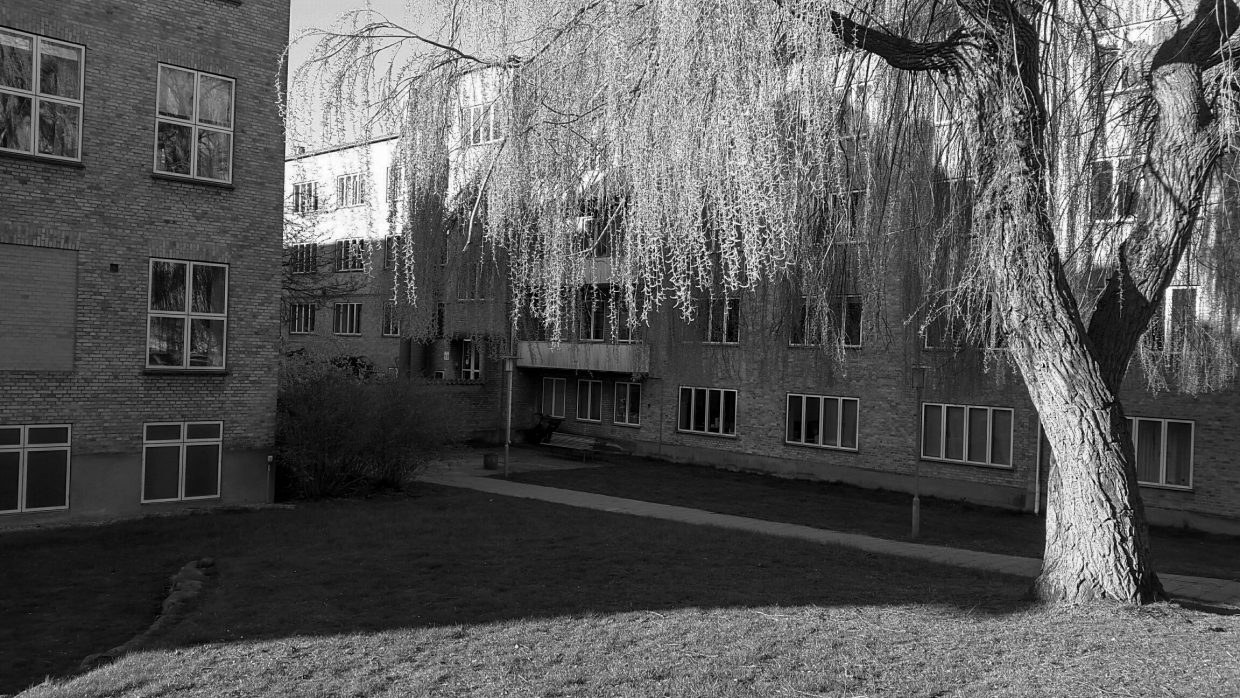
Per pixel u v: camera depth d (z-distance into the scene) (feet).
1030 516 69.10
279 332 57.77
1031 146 25.68
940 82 31.55
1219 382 55.67
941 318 48.32
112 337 50.62
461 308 46.24
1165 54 29.30
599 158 23.65
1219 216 48.34
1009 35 25.30
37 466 48.11
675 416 99.04
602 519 53.93
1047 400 27.37
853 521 62.28
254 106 56.03
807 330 38.32
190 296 53.83
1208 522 61.82
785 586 33.53
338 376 65.21
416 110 24.52
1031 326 26.73
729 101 19.56
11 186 47.01
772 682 20.62
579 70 23.90
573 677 21.26
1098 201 35.47
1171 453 63.98
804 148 21.21
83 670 23.25
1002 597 30.17
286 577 35.01
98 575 36.22
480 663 22.59
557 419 111.96
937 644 23.58
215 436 54.95
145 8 51.55
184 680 21.25
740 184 19.57
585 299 26.94
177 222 53.01
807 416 87.45
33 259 47.98
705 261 21.24
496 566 37.55
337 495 62.49
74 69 49.11
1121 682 19.84
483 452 102.53
